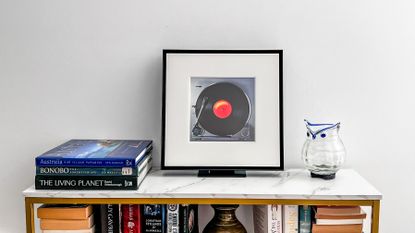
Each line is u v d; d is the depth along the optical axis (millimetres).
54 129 1664
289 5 1611
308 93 1642
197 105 1572
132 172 1407
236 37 1623
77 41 1630
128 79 1645
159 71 1640
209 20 1619
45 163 1404
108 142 1618
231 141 1567
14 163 1676
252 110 1570
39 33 1627
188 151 1562
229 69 1574
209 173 1584
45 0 1616
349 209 1429
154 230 1484
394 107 1645
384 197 1683
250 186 1453
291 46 1625
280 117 1562
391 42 1624
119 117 1661
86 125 1664
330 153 1494
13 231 1703
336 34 1621
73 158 1402
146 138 1670
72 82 1646
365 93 1641
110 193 1393
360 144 1660
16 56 1635
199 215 1701
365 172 1672
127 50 1634
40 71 1641
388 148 1660
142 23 1623
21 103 1652
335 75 1635
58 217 1424
